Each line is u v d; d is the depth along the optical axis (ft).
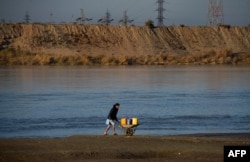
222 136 269.64
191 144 225.56
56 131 293.23
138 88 573.33
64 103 430.20
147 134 280.51
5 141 232.53
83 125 315.78
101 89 560.61
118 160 197.36
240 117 352.90
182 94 508.53
